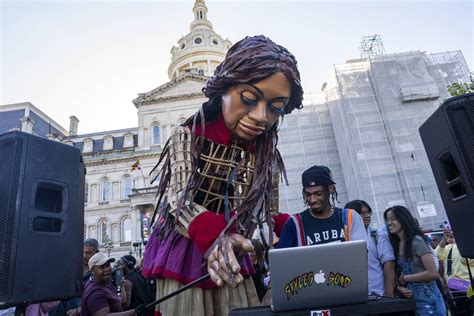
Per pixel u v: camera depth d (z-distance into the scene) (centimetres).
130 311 291
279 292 137
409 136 2058
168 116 2902
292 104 173
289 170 2377
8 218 168
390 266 304
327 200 236
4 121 3042
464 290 388
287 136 2470
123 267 451
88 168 2925
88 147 3111
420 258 296
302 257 137
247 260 172
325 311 137
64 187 192
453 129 178
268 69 147
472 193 169
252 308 145
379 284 308
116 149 3011
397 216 310
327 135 2502
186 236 154
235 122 157
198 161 163
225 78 153
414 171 1988
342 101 2195
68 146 202
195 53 3847
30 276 167
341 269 138
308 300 138
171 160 157
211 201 168
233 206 170
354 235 227
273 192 201
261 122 153
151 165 2806
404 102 2122
